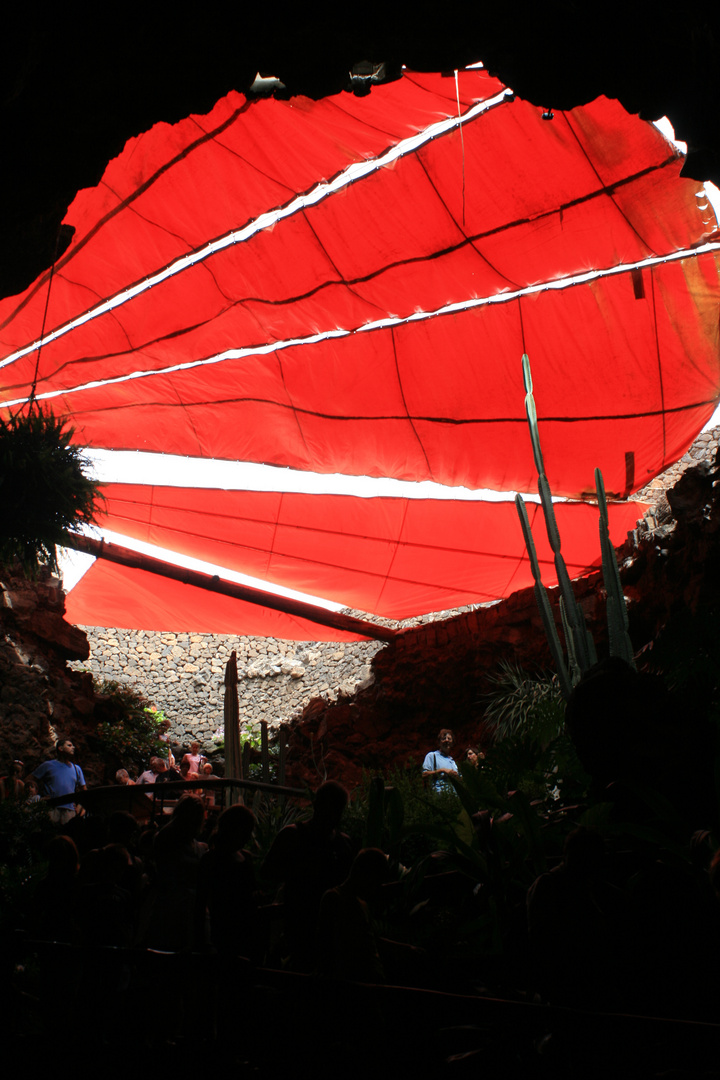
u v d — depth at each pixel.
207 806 7.22
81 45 4.59
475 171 9.15
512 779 4.56
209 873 3.53
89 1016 3.33
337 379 12.05
